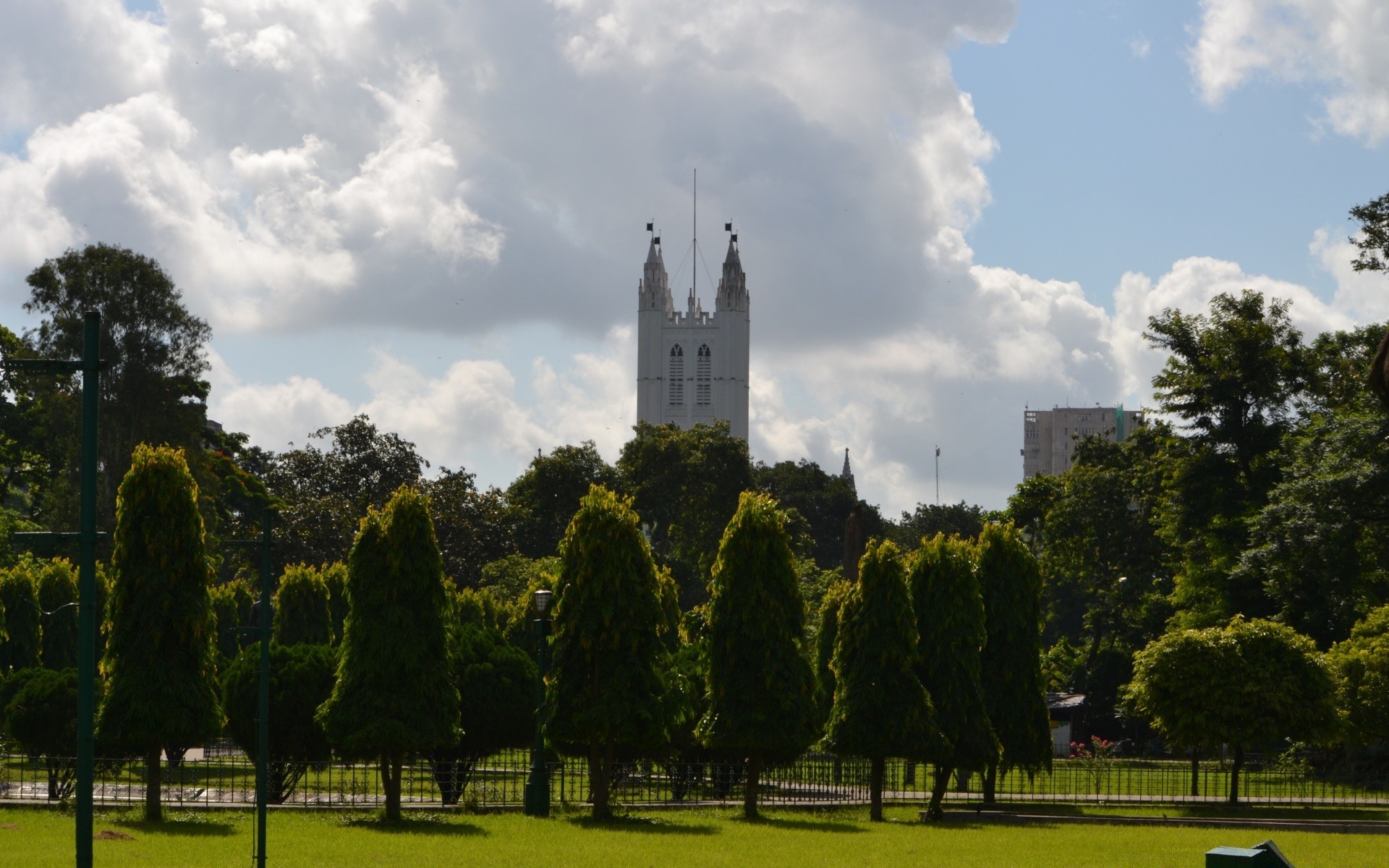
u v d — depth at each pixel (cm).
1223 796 4494
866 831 3247
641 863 2502
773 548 3650
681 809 3728
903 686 3675
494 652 4041
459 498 9231
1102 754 5947
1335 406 6419
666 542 11394
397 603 3366
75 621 5322
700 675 3859
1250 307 6775
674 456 10956
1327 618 5728
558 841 2858
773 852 2730
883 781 3828
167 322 7719
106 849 2591
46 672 3872
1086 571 8125
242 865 2377
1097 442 8962
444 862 2477
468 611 6450
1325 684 4253
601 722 3384
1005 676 4238
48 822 3073
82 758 1496
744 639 3597
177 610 3238
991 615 4278
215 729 3256
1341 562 5328
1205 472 6588
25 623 5178
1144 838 3136
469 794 3803
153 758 3225
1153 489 7619
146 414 7644
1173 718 4259
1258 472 6494
